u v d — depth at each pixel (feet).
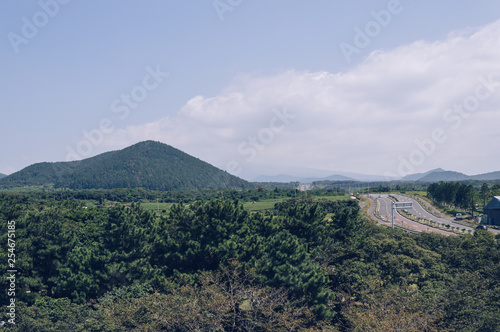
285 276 138.72
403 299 126.41
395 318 111.86
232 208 171.12
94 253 152.66
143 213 188.55
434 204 588.09
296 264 148.05
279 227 183.93
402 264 158.20
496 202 387.14
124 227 159.63
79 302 138.21
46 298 135.33
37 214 196.44
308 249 181.57
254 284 140.77
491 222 390.42
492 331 112.57
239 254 155.74
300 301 132.46
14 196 396.57
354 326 121.70
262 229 181.06
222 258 149.89
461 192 501.56
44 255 154.10
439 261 168.76
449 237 197.57
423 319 113.50
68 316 116.37
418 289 146.30
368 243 172.96
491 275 146.82
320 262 166.20
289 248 151.94
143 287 142.61
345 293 148.05
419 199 645.10
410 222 419.95
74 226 216.95
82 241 195.62
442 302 127.54
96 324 110.63
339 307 150.10
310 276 140.97
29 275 151.02
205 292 127.34
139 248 160.35
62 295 145.89
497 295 128.47
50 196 594.24
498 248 170.19
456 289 133.59
